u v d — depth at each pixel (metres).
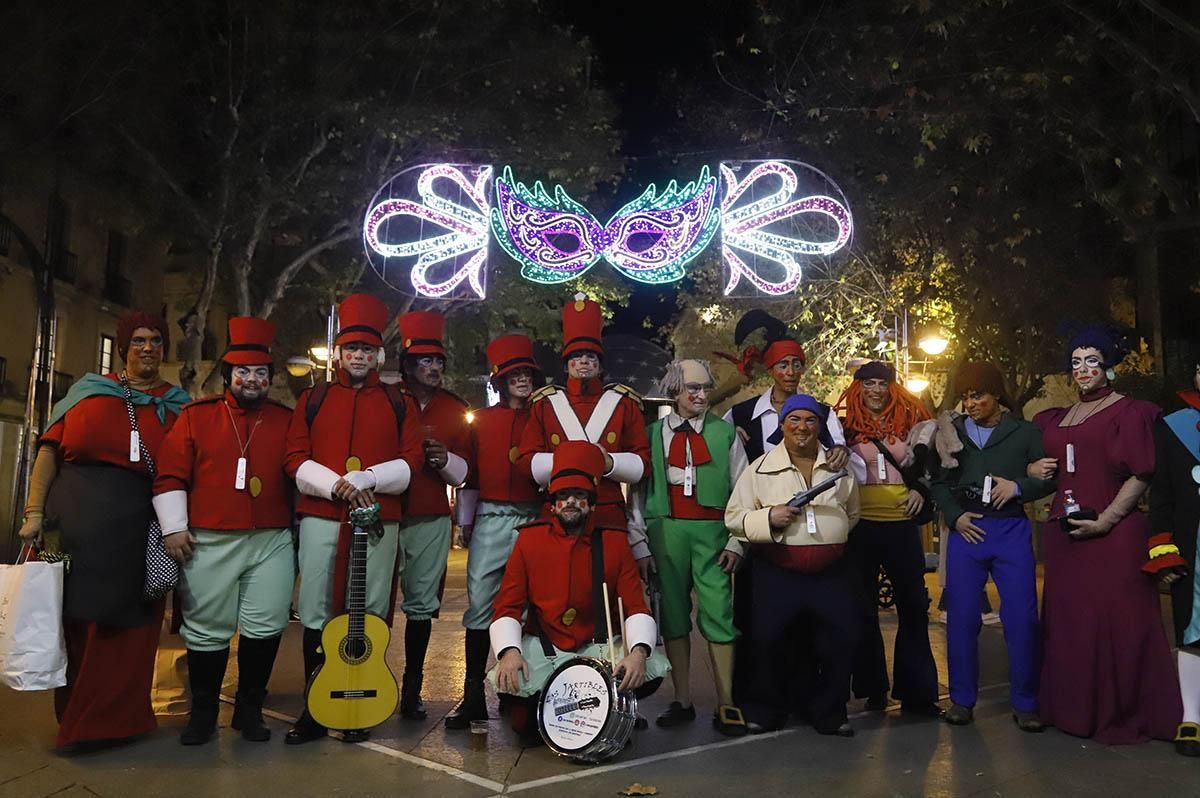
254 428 5.32
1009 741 5.21
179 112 16.28
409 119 16.67
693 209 13.73
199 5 15.66
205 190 17.58
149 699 5.21
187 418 5.25
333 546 5.26
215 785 4.45
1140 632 5.22
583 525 5.11
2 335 20.45
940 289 16.08
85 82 15.66
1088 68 12.22
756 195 16.70
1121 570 5.27
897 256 16.62
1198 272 16.86
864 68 13.36
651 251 13.70
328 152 17.69
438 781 4.51
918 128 13.20
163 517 5.07
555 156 18.06
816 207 13.91
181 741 5.09
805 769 4.70
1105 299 18.23
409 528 5.81
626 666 4.76
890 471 5.91
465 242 13.72
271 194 16.22
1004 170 13.66
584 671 4.80
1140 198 12.50
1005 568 5.56
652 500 5.65
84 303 23.08
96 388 5.28
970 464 5.69
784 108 16.55
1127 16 11.92
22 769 4.68
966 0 11.66
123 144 16.69
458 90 17.47
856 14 13.77
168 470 5.13
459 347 24.59
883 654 5.96
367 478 5.12
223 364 5.36
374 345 5.42
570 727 4.75
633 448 5.59
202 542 5.16
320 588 5.27
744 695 5.65
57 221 21.06
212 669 5.22
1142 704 5.21
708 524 5.57
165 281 26.17
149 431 5.30
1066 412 5.65
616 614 5.11
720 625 5.48
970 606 5.62
